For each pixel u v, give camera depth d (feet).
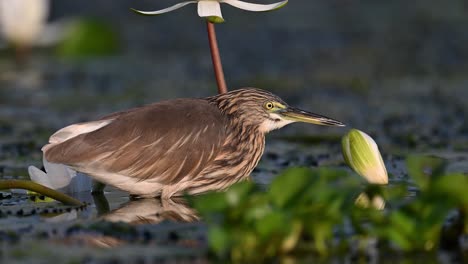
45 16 90.02
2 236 30.09
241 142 40.01
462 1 109.09
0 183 35.60
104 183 37.06
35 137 53.72
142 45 93.86
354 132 36.50
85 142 35.50
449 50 87.76
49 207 35.78
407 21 101.55
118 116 37.09
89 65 85.05
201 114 38.73
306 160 46.52
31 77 78.54
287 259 27.43
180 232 30.66
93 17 98.94
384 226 28.60
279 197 27.94
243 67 81.87
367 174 36.27
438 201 28.30
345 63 83.61
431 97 68.23
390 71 79.82
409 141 51.85
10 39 83.30
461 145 50.29
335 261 27.25
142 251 28.22
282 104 41.29
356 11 107.34
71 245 28.99
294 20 103.81
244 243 27.14
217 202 27.50
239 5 38.34
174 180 37.52
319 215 27.68
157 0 106.11
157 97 67.92
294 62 83.92
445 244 29.48
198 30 100.42
